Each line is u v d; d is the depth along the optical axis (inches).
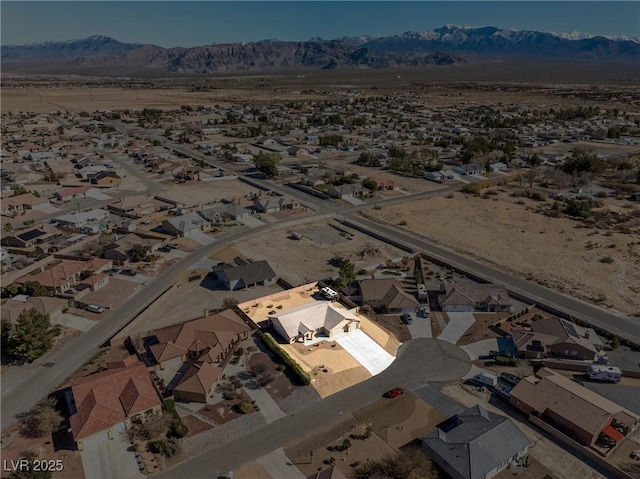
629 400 2539.4
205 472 2075.5
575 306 3469.5
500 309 3437.5
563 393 2426.2
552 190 6392.7
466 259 4274.1
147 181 6776.6
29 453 2140.7
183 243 4532.5
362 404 2516.0
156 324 3179.1
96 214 5132.9
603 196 6063.0
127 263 4062.5
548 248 4525.1
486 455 2050.9
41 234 4500.5
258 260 4202.8
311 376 2709.2
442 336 3132.4
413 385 2669.8
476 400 2551.7
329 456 2174.0
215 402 2491.4
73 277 3666.3
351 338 3093.0
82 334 3065.9
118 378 2463.1
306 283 3806.6
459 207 5743.1
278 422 2378.2
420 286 3668.8
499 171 7455.7
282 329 3046.3
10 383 2603.3
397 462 2074.3
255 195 6077.8
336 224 5147.6
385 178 6978.4
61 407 2431.1
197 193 6235.2
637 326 3221.0
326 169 7391.7
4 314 3078.2
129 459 2128.4
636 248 4503.0
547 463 2140.7
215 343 2864.2
